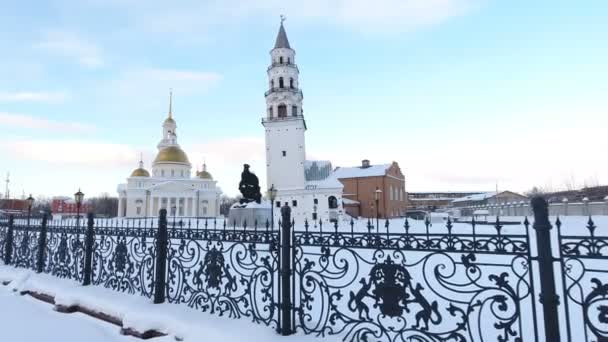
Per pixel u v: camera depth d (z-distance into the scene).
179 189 66.44
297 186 44.91
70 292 5.91
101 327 4.88
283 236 4.11
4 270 8.14
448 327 4.79
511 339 4.29
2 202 42.09
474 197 80.94
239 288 6.21
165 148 72.50
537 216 2.88
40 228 7.95
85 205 59.19
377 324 3.61
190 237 5.25
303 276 4.20
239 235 4.66
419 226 21.25
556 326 2.72
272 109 47.09
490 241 3.10
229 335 3.96
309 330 4.02
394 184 62.25
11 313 5.42
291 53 49.00
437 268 3.41
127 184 67.75
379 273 3.65
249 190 25.34
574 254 2.77
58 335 4.54
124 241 6.10
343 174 61.75
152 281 5.44
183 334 4.24
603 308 2.70
